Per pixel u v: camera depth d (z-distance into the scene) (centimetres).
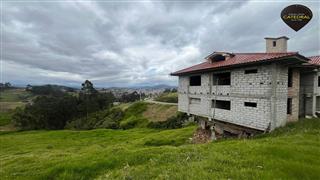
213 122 3116
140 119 7938
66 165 1833
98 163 1753
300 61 2305
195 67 3475
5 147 4850
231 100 2725
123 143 4294
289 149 1545
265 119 2312
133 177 1246
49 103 10269
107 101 11612
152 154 1781
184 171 1192
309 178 1112
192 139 3659
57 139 5731
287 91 2434
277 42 2969
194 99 3428
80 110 10669
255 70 2447
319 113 3064
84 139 5566
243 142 1938
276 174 1122
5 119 11000
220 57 3212
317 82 3028
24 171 1969
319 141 1808
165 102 9444
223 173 1128
